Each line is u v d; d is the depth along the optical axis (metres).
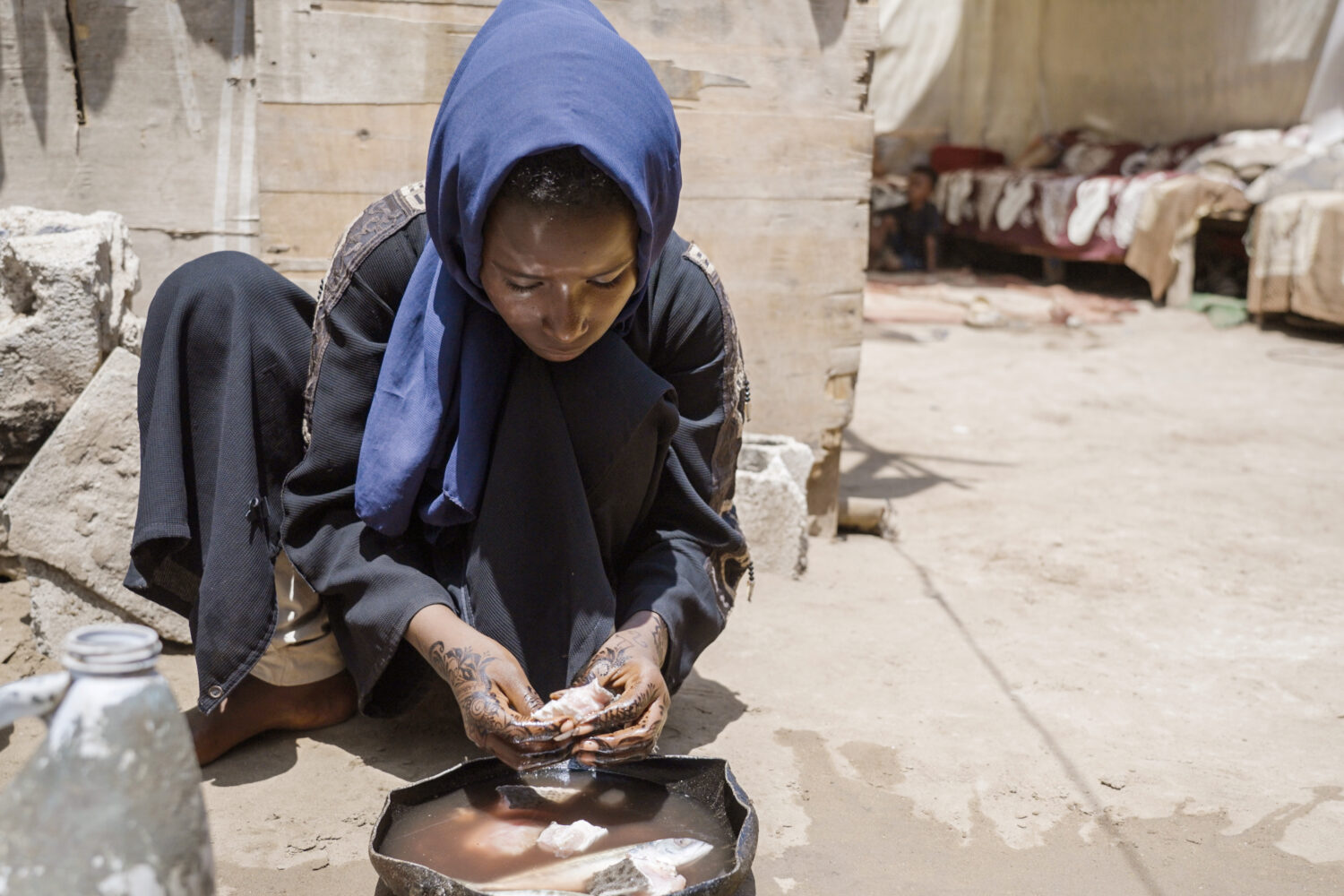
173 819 1.24
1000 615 3.67
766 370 4.14
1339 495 5.31
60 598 2.91
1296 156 10.67
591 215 1.87
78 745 1.20
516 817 2.14
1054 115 13.72
